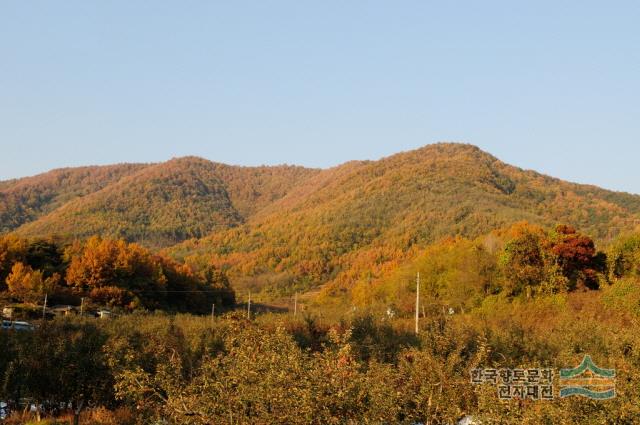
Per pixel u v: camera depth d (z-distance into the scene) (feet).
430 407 42.01
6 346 63.05
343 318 110.73
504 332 73.10
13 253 230.27
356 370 36.17
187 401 33.81
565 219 454.81
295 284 431.43
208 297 304.91
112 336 74.84
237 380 32.89
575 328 79.66
